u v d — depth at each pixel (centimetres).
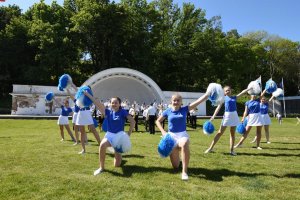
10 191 521
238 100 5975
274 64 7338
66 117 1266
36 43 4591
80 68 5278
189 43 5669
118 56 5322
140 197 498
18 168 685
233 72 5909
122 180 591
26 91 3659
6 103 4803
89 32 4612
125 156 845
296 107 5872
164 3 5853
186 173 620
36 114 3650
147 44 5181
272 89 1071
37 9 4700
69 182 573
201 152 936
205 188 552
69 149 975
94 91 4009
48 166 707
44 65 4391
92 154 873
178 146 659
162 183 578
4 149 956
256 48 6544
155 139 1382
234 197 502
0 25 5547
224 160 805
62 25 4628
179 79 5816
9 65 5144
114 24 4566
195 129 2280
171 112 686
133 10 5131
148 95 4109
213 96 722
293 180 611
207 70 5675
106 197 496
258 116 1048
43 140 1253
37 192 518
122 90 4141
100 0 4650
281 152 966
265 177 630
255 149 1033
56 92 3719
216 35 5912
